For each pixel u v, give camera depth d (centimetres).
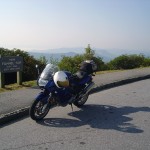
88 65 907
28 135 665
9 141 632
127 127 706
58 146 601
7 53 1617
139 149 577
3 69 1166
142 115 805
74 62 2002
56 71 777
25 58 1622
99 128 704
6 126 732
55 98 772
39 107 762
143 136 645
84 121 760
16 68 1220
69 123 746
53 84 756
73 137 648
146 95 1059
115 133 667
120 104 929
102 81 1283
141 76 1471
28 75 1600
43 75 770
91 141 623
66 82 759
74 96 832
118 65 2353
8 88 1172
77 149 584
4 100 932
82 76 873
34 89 1116
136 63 2397
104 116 802
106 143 610
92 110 862
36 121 763
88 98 1018
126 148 583
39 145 609
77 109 875
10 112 796
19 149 591
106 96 1049
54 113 834
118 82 1293
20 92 1058
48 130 696
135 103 939
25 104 883
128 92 1118
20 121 768
